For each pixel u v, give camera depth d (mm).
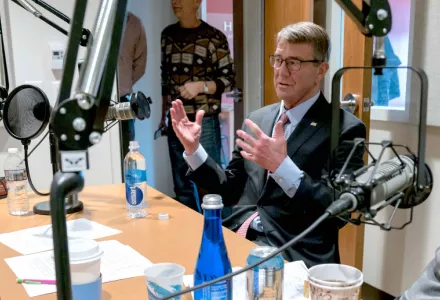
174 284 791
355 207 500
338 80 568
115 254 1087
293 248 1407
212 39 3193
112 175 2262
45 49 2061
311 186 1309
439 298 769
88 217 1403
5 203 1590
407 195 572
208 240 799
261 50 3160
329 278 777
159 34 3816
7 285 928
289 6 2764
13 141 2066
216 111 3279
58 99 419
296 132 1523
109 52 431
